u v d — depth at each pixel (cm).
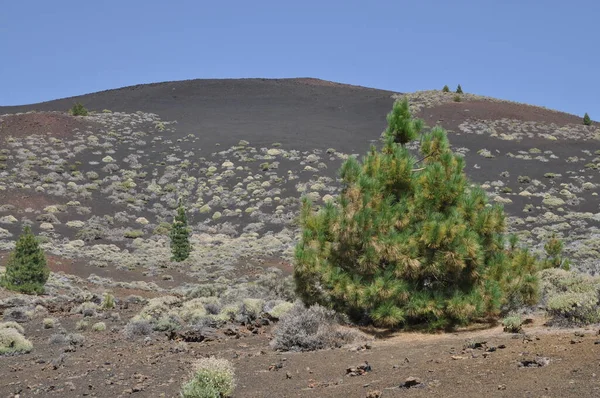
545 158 6016
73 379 878
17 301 1966
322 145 6444
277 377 772
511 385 560
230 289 2195
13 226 4162
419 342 959
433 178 1138
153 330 1405
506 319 985
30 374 943
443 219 1105
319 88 10312
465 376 628
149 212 4891
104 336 1388
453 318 1085
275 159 6009
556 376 568
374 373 725
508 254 1212
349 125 7469
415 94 8894
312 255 1130
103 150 6103
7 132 6159
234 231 4538
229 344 1133
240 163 5941
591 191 5178
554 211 4712
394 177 1158
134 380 841
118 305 2044
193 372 794
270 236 4316
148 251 3934
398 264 1070
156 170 5756
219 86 10106
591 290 1059
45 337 1399
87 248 3903
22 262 2388
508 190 5119
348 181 1188
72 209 4691
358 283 1089
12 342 1193
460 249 1052
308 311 1078
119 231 4350
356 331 1074
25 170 5238
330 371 773
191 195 5284
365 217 1083
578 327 922
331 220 1145
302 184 5366
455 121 7200
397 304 1091
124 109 8138
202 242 4262
